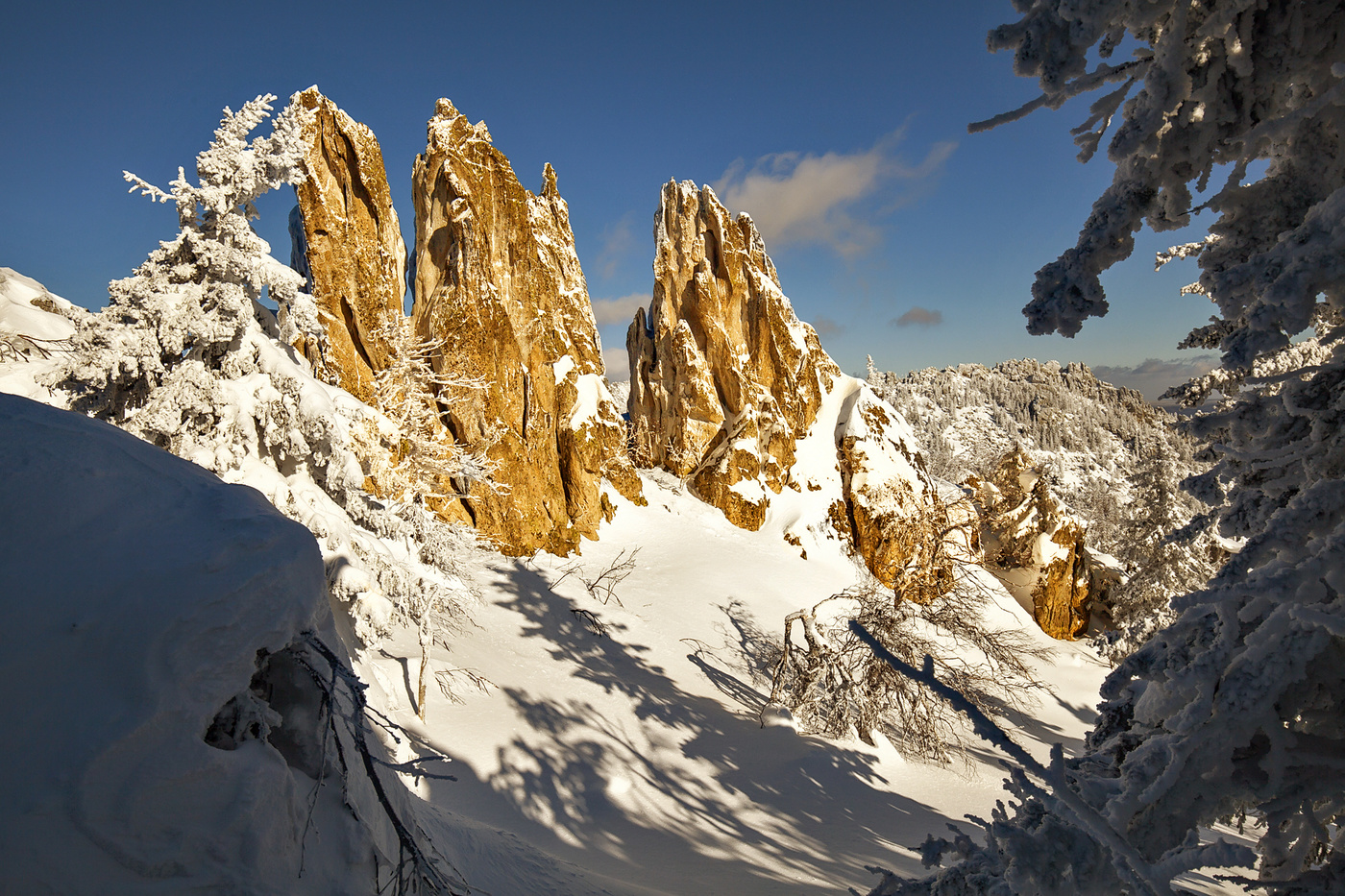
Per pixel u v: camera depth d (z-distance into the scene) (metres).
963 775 21.27
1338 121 4.02
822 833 16.81
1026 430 181.00
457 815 12.36
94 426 6.16
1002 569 43.62
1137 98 3.87
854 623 2.78
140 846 4.50
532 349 34.84
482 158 34.03
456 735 17.53
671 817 16.77
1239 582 4.03
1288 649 3.82
